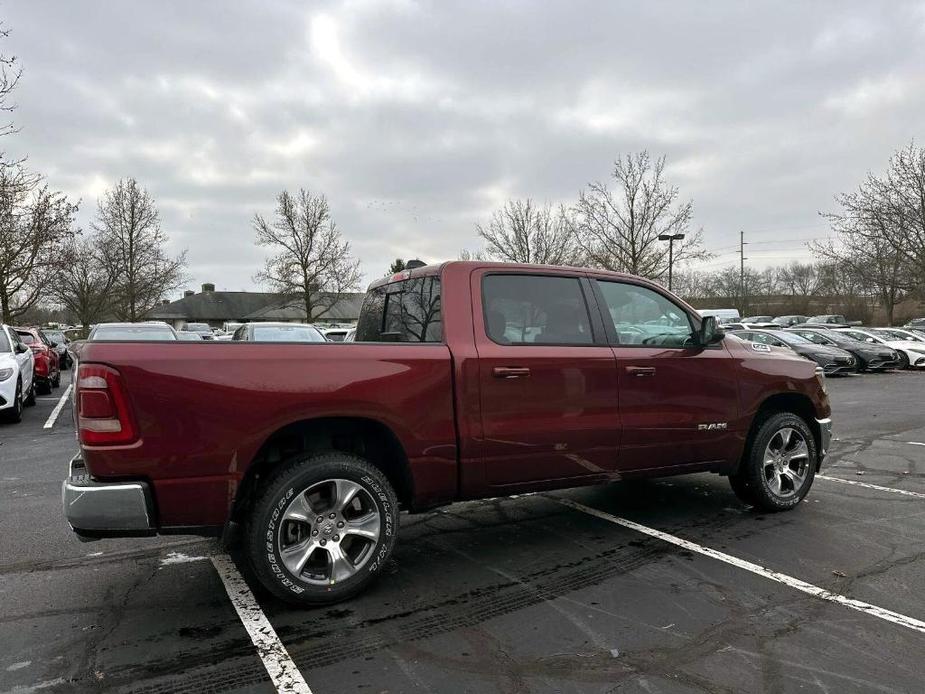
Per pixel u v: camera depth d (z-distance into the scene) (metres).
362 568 3.34
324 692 2.50
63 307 48.31
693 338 4.56
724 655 2.77
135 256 39.66
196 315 66.12
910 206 27.33
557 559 3.96
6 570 3.82
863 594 3.40
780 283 67.38
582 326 4.11
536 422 3.78
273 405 3.10
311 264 41.22
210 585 3.58
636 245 27.78
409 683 2.56
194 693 2.49
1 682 2.56
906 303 42.56
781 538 4.32
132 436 2.86
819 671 2.63
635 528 4.57
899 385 16.16
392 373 3.38
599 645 2.87
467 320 3.71
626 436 4.11
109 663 2.72
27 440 8.69
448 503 3.67
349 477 3.29
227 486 3.03
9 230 21.23
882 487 5.74
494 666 2.69
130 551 4.15
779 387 4.83
